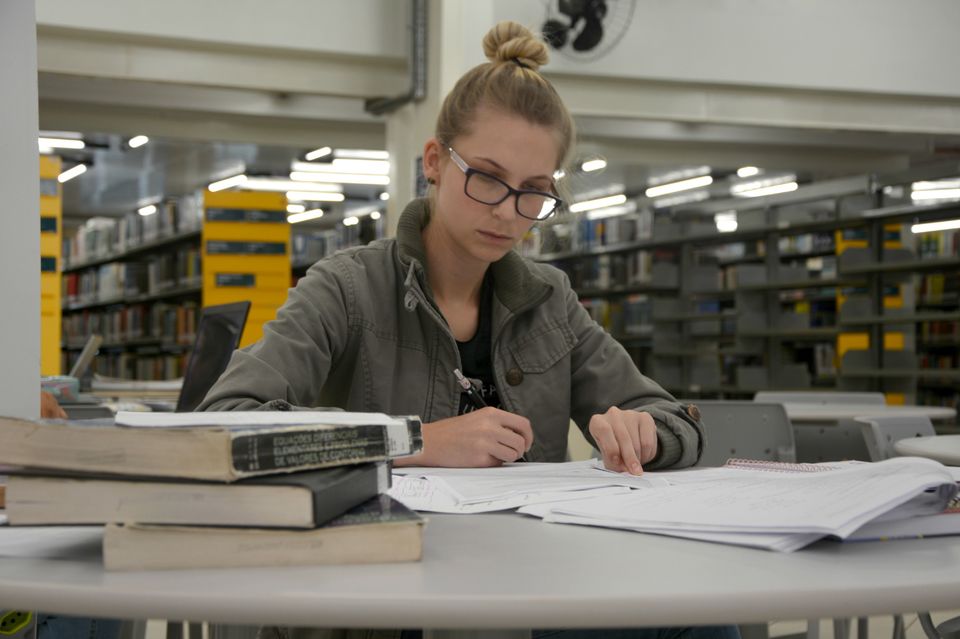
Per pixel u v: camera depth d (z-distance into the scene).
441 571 0.60
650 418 1.23
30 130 1.18
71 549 0.67
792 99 6.82
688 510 0.78
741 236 9.69
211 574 0.59
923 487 0.73
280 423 0.68
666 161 9.38
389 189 6.70
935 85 6.90
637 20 6.37
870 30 6.78
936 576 0.59
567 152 1.48
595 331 1.68
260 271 8.13
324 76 6.33
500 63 1.42
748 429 2.60
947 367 8.34
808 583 0.57
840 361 8.54
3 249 1.16
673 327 10.39
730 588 0.55
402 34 6.34
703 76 6.49
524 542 0.72
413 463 1.23
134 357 10.53
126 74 5.84
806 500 0.77
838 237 8.55
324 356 1.45
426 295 1.51
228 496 0.61
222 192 8.04
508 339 1.58
